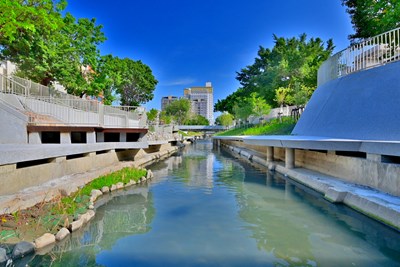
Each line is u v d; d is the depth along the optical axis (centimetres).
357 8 1861
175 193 944
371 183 746
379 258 442
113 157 1466
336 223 604
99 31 2275
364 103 984
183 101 8238
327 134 1134
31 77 1897
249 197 871
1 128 1210
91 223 634
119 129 1739
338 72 1305
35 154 761
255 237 542
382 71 968
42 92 1750
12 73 2022
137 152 1864
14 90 1573
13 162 672
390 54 997
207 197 882
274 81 3559
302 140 961
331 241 512
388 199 614
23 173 722
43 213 621
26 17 1063
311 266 420
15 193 680
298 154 1346
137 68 4175
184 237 548
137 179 1143
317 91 1522
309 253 465
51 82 2198
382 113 874
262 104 3123
